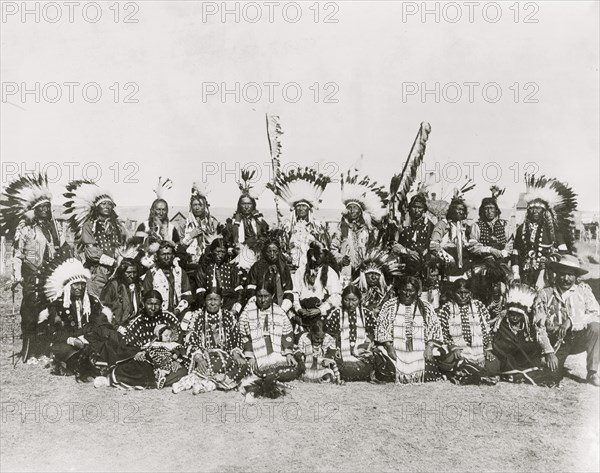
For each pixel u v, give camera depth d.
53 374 6.30
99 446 4.75
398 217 7.57
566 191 7.46
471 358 6.21
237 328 6.06
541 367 6.21
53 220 7.23
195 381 5.91
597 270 8.97
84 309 6.55
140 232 7.27
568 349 6.24
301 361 6.18
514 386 6.14
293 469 4.43
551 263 6.45
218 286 6.61
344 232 7.44
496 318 6.64
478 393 5.93
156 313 6.06
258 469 4.42
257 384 5.86
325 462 4.54
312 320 6.32
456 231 7.37
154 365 6.02
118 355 6.01
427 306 6.31
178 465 4.49
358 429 5.08
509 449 4.75
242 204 7.24
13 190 7.06
